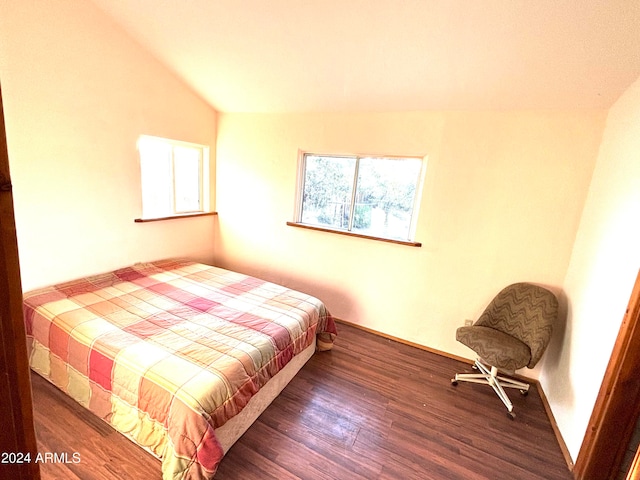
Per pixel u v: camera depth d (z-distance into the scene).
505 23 1.53
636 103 1.58
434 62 1.90
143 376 1.43
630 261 1.42
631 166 1.55
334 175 2.94
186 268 2.94
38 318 1.87
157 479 1.35
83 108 2.21
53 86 2.02
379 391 2.08
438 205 2.47
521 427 1.86
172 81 2.79
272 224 3.29
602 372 1.49
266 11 1.80
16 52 1.83
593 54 1.56
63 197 2.20
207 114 3.24
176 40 2.30
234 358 1.57
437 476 1.49
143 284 2.45
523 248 2.25
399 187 2.68
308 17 1.78
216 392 1.37
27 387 0.51
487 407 2.01
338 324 3.05
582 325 1.80
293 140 2.99
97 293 2.19
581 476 1.48
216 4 1.84
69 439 1.51
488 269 2.38
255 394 1.70
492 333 2.16
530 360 1.96
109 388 1.54
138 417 1.44
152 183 2.93
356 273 2.93
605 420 1.38
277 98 2.76
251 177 3.31
